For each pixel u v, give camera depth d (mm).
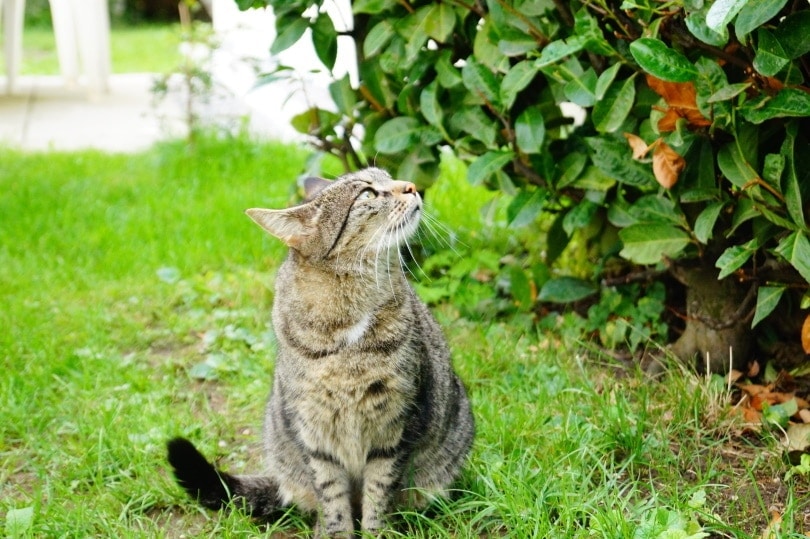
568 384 2236
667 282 2395
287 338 1925
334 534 1946
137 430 2174
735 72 2043
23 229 2990
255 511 1998
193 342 2502
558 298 2375
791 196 1964
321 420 1917
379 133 2328
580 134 2309
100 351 2426
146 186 3383
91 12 4906
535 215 2264
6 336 2455
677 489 1939
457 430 2010
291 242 1912
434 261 2617
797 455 1999
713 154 2086
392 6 2283
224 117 4078
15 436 2195
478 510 1959
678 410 2115
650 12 1961
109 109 4797
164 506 2023
